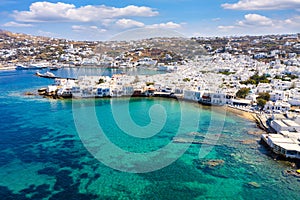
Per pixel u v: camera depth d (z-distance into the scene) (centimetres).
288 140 4800
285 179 3794
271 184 3672
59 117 7256
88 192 3516
